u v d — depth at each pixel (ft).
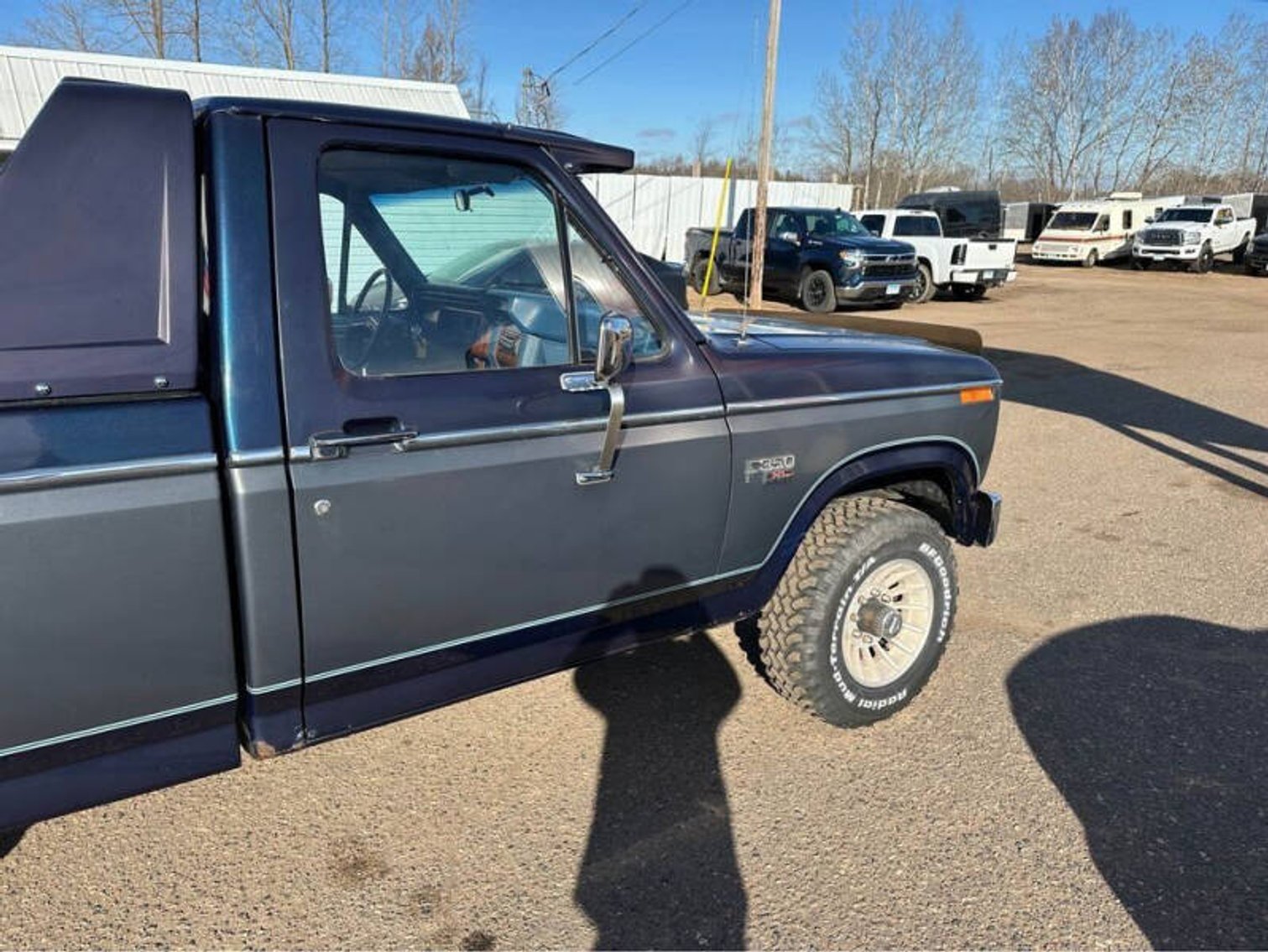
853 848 8.50
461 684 7.50
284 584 6.23
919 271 60.59
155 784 6.23
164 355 5.87
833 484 9.61
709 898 7.82
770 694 11.16
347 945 7.23
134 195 5.78
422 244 7.69
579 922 7.53
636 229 80.74
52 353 5.55
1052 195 190.49
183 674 6.07
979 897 7.90
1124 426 27.27
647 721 10.52
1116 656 12.51
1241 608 14.23
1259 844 8.68
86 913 7.47
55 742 5.74
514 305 7.91
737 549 8.99
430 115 6.99
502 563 7.28
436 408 6.79
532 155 7.44
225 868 8.04
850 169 171.53
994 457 23.58
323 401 6.31
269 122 6.28
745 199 84.79
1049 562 16.14
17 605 5.38
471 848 8.38
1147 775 9.73
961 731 10.52
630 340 7.37
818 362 9.40
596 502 7.72
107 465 5.53
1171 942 7.47
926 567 10.37
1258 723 10.82
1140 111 180.45
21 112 42.37
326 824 8.67
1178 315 59.21
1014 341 46.19
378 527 6.54
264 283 6.14
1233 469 22.66
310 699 6.68
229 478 5.96
